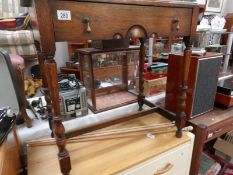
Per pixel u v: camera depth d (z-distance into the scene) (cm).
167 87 95
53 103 52
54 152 72
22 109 75
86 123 87
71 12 47
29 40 144
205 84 87
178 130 79
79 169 63
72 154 71
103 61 98
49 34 46
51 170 64
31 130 78
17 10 204
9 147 56
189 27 68
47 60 48
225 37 155
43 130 80
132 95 107
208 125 84
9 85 60
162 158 73
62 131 56
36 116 87
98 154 70
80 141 76
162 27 63
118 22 54
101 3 50
